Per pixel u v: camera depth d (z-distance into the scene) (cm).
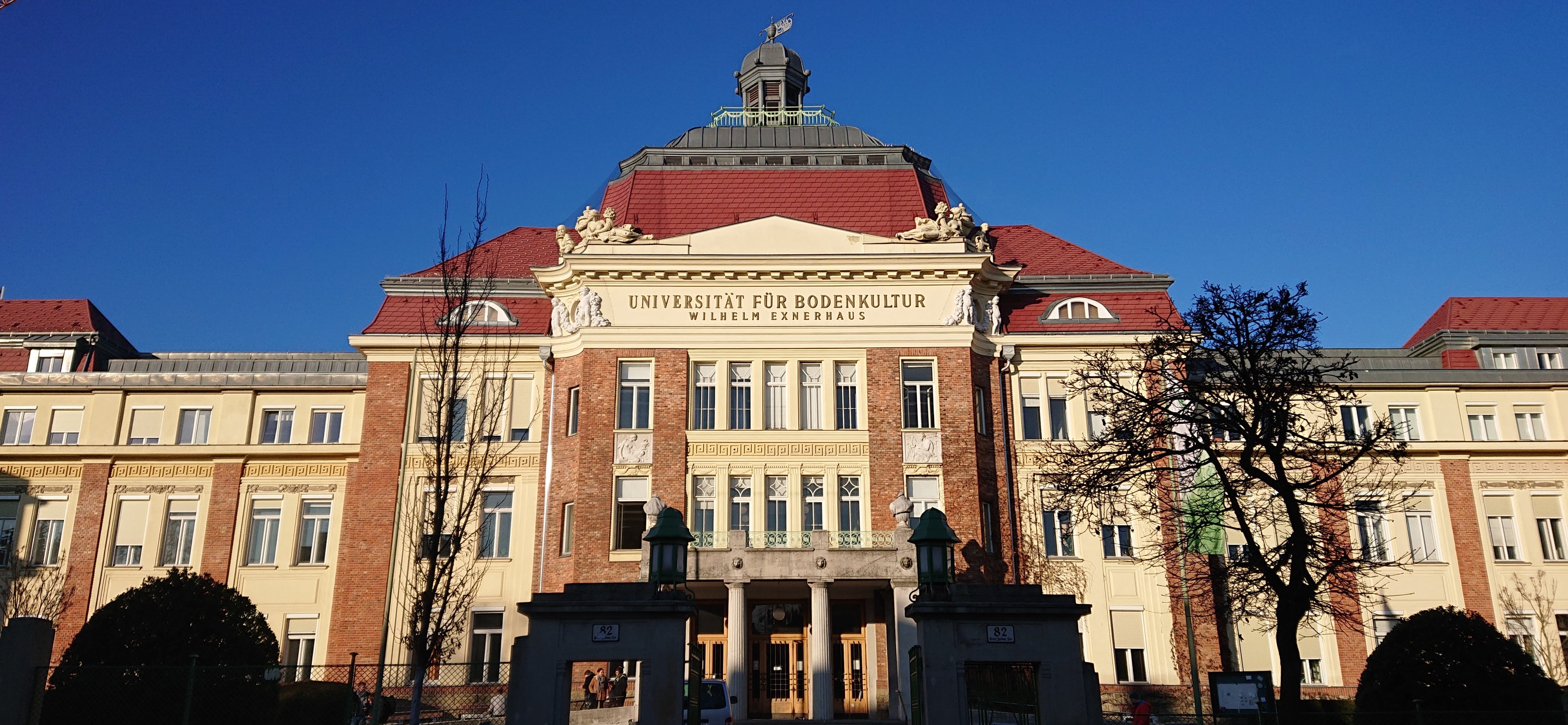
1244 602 2652
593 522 3506
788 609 3581
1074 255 4394
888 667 3341
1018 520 3716
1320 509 3684
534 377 3897
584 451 3588
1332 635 3791
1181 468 2861
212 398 4191
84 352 4475
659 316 3734
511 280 4062
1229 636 3769
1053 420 3859
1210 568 2864
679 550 1973
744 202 4094
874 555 3238
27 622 1920
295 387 4175
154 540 3972
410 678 3528
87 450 4053
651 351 3703
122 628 2238
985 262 3850
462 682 3550
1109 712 3478
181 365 4481
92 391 4197
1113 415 2841
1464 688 2388
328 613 3853
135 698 2091
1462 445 4044
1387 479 3981
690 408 3666
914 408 3703
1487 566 3922
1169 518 3378
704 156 4238
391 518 3728
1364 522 3972
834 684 3512
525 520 3738
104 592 3916
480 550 3578
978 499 3578
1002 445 3753
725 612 3575
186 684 2117
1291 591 2411
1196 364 3136
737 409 3684
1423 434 4141
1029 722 1841
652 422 3622
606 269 3728
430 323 3944
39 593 3756
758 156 4238
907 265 3759
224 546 3941
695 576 3219
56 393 4200
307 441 4138
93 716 2066
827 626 3194
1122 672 3612
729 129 4459
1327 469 3356
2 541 3972
